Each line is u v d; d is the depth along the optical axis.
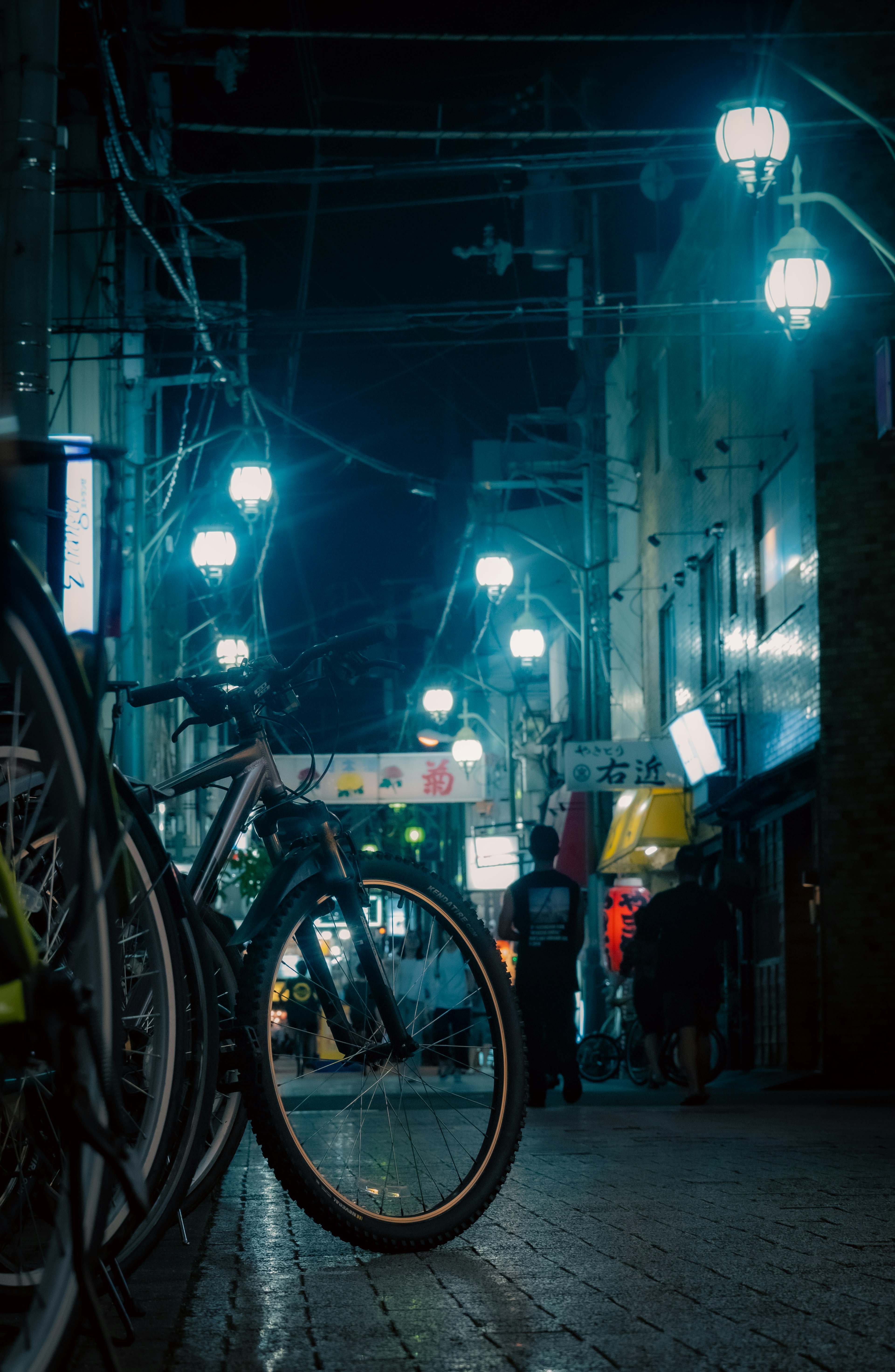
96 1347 2.81
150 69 18.84
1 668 2.51
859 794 16.09
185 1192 3.57
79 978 2.48
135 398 20.75
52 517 6.95
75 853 2.51
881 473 16.42
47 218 7.47
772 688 18.70
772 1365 2.83
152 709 22.58
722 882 19.36
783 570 18.28
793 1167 6.30
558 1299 3.51
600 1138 7.96
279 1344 3.07
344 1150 4.27
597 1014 24.36
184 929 3.61
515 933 12.23
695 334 17.16
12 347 7.37
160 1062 3.25
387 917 4.47
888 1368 2.80
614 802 30.36
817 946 17.28
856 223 12.77
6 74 7.47
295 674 4.41
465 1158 4.31
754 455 19.56
